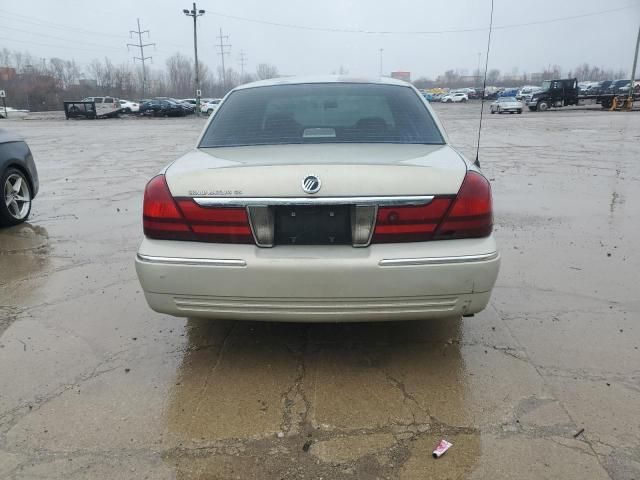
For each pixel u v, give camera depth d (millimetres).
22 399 2648
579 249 5012
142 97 94250
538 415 2486
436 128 3273
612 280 4184
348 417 2492
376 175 2510
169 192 2623
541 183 8891
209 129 3355
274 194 2498
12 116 51312
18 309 3742
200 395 2678
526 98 60344
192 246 2594
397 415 2502
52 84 77938
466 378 2805
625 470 2133
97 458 2234
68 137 23000
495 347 3133
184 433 2391
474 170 2713
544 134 20469
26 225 6188
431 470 2150
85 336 3328
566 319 3494
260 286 2533
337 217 2529
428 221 2523
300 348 3148
